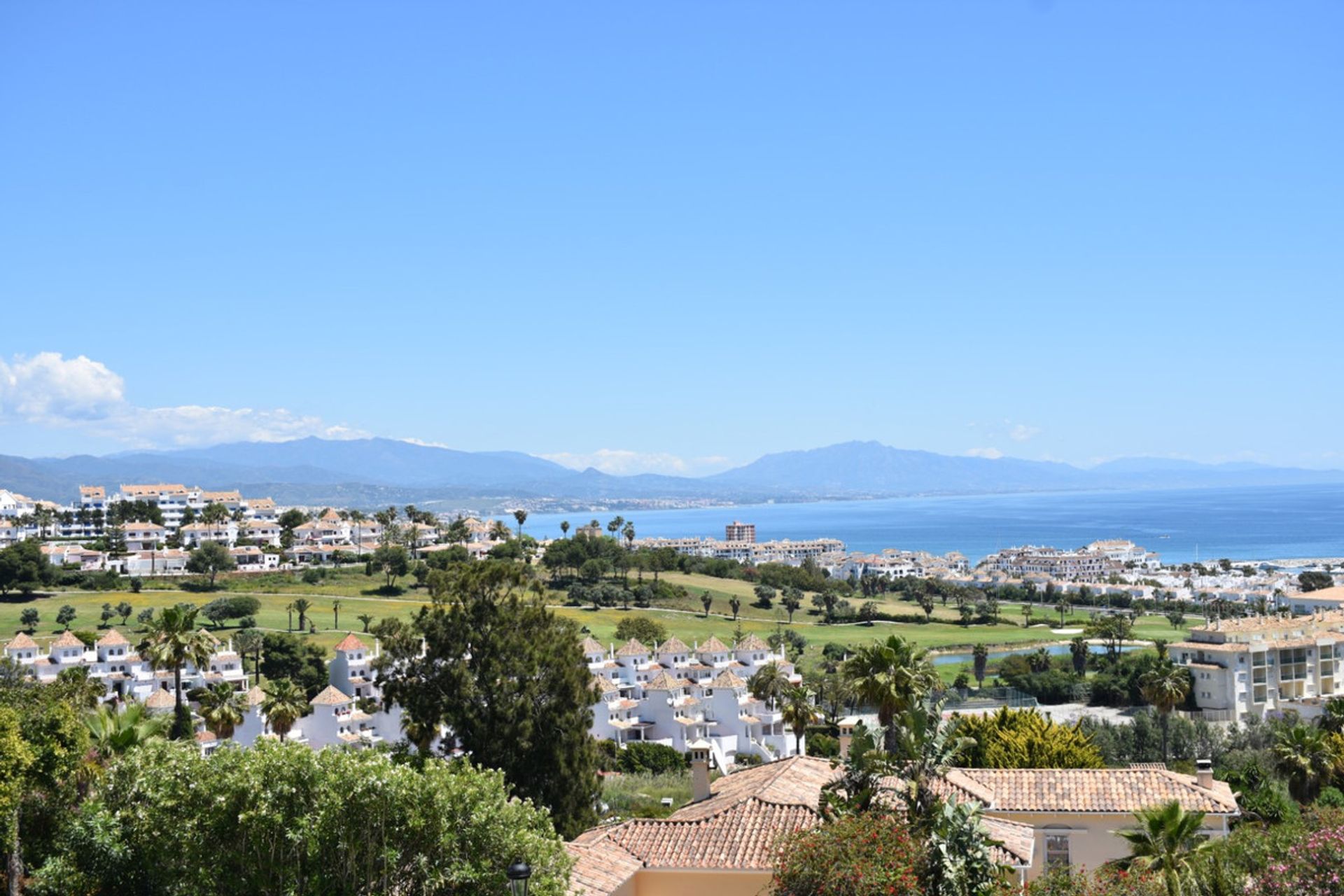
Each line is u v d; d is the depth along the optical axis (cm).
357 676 13550
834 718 12200
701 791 4147
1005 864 3528
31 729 3888
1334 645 14862
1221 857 3572
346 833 2845
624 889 3428
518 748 5319
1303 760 6794
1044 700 15025
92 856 3036
